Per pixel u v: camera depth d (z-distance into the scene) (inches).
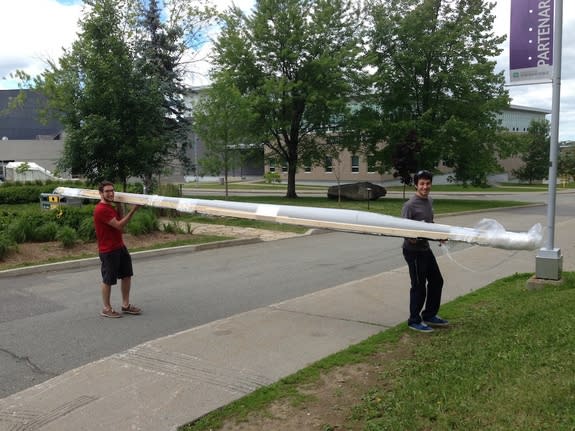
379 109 1210.6
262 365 186.7
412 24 1095.6
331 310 262.8
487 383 149.3
